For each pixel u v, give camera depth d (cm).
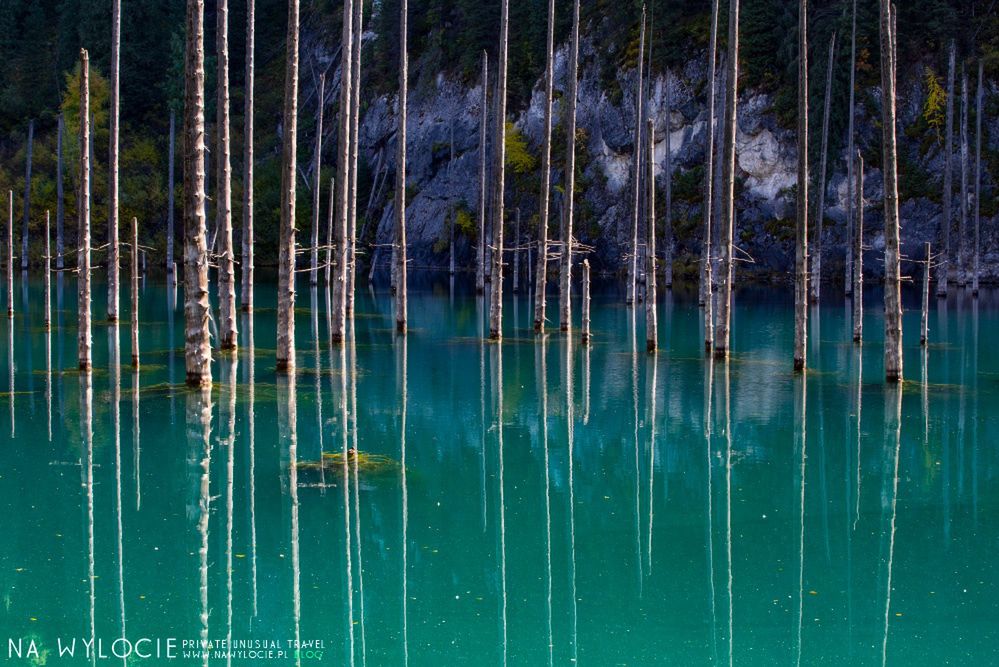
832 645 1059
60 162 6294
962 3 6019
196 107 2212
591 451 1856
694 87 6456
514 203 7094
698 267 6225
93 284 5966
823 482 1664
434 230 7431
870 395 2369
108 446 1795
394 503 1519
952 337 3491
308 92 9181
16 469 1642
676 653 1042
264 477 1623
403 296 3547
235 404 2191
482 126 5372
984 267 5716
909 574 1259
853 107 5125
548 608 1154
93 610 1123
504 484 1638
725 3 6388
